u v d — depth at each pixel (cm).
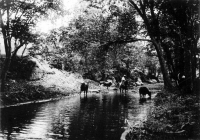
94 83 4053
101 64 2408
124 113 1472
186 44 1762
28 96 2141
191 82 1709
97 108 1688
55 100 2189
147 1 1908
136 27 2222
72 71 4012
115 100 2223
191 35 1716
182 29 1841
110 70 4781
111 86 4384
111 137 926
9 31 2072
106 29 2184
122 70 5391
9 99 1889
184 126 923
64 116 1365
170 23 2080
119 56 2458
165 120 1007
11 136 929
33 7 2178
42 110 1583
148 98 2434
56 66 3894
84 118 1304
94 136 938
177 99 1406
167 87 1858
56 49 2738
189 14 1703
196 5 1592
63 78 3484
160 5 1798
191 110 1116
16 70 2903
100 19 2177
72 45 2189
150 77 7569
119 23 2209
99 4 2125
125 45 2417
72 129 1052
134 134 897
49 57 3005
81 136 937
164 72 1916
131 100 2231
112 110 1597
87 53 2259
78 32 2175
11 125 1120
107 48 2181
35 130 1030
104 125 1132
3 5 1981
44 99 2219
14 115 1385
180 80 2103
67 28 2225
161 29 2180
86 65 2539
